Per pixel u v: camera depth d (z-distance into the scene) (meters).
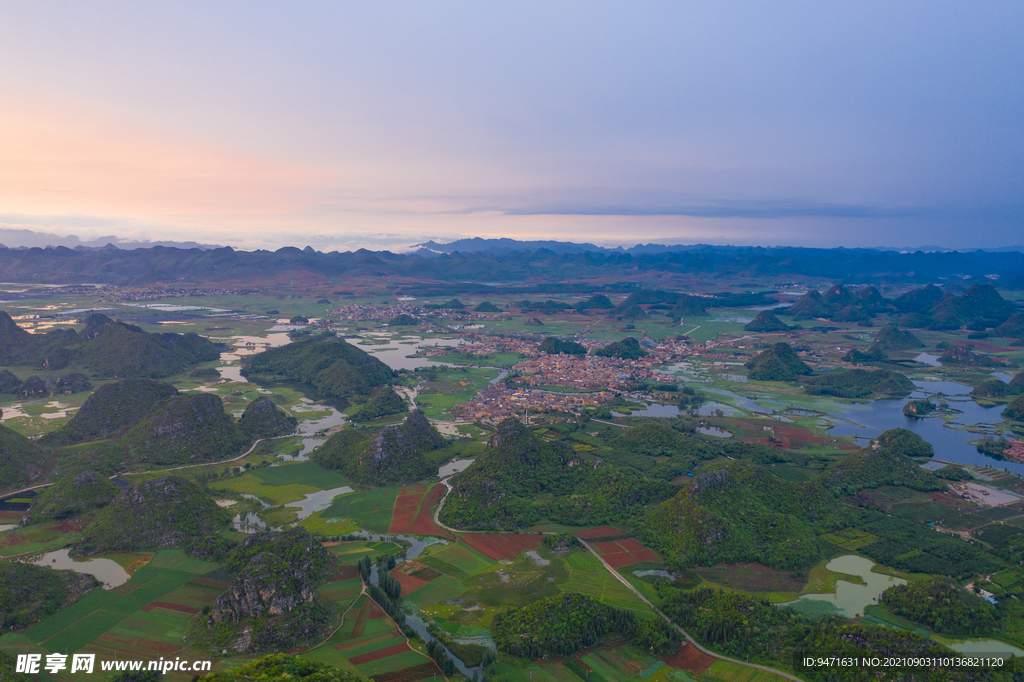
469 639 159.50
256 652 152.75
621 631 162.62
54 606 167.62
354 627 163.62
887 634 151.88
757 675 146.88
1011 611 170.62
